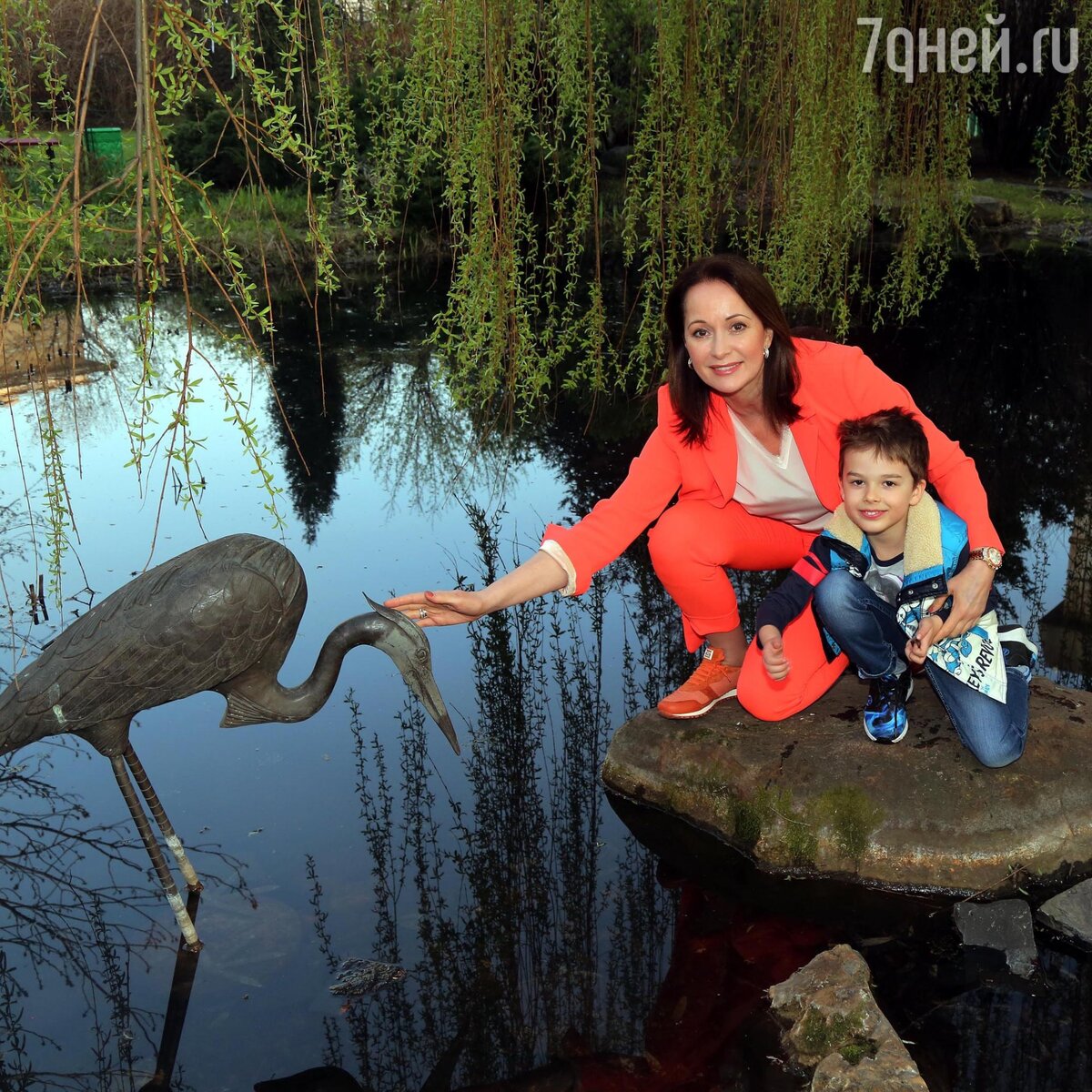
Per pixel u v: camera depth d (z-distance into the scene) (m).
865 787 2.91
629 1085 2.20
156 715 3.62
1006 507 5.24
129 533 4.93
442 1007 2.41
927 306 9.48
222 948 2.58
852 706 3.23
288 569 2.49
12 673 3.62
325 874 2.84
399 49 4.00
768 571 4.61
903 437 2.68
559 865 2.91
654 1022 2.38
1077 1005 2.41
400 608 2.71
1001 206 12.82
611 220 10.74
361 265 10.30
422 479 5.80
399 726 3.55
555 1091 2.19
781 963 2.56
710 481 3.10
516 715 3.61
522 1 3.76
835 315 5.09
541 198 10.47
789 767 3.00
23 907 2.71
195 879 2.77
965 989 2.46
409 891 2.79
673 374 2.95
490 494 5.58
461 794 3.21
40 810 3.10
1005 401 6.87
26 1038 2.32
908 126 4.99
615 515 3.02
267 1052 2.29
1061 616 4.14
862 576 2.90
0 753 2.41
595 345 4.96
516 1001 2.43
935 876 2.83
